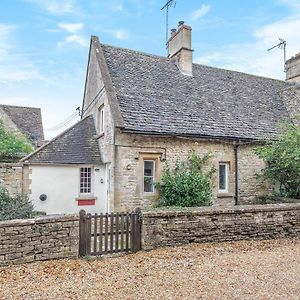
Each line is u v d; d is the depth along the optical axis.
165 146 13.16
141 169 12.74
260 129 15.63
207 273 6.19
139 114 13.01
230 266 6.65
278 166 13.38
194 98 15.60
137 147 12.62
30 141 26.34
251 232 9.12
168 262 6.92
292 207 9.74
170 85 15.68
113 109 12.39
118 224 7.61
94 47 15.68
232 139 14.42
